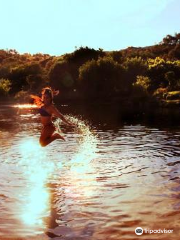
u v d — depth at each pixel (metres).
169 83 66.44
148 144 15.89
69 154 13.47
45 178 9.84
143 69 72.81
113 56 95.25
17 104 68.12
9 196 8.30
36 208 7.50
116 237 6.00
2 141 17.34
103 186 8.99
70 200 7.97
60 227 6.48
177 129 22.14
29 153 13.77
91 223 6.63
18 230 6.36
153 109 45.53
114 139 17.78
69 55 89.94
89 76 69.94
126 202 7.75
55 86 79.06
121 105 56.00
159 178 9.67
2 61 176.50
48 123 8.48
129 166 11.22
